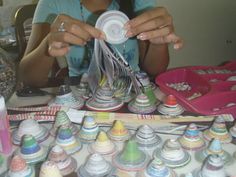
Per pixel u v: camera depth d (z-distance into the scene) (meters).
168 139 0.54
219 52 1.71
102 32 0.64
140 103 0.65
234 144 0.53
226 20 1.65
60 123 0.58
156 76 0.83
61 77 0.91
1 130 0.52
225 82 0.74
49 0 0.96
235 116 0.63
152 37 0.68
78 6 0.94
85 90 0.73
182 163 0.48
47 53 0.84
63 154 0.48
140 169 0.47
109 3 0.94
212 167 0.44
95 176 0.45
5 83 0.69
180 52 1.67
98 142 0.52
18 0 1.72
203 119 0.61
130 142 0.49
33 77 0.85
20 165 0.44
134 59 0.95
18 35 1.21
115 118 0.62
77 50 0.92
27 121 0.57
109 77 0.68
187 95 0.72
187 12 1.60
